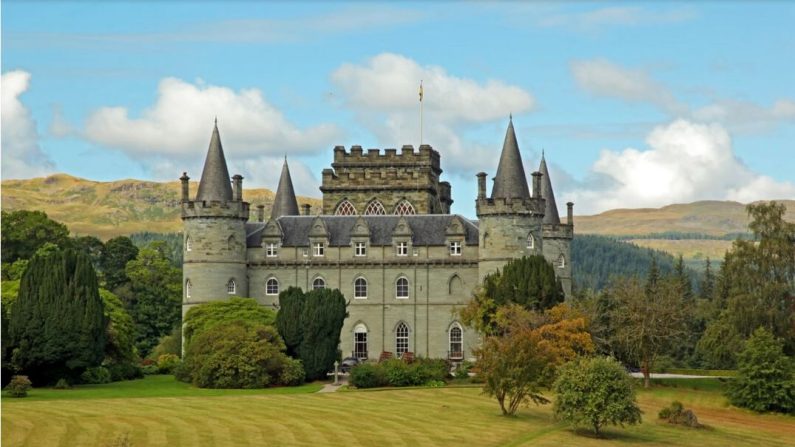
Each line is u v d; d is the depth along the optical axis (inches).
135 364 4264.3
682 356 5433.1
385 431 2706.7
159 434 2529.5
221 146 4781.0
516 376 3068.4
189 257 4682.6
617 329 4104.3
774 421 3491.6
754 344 3720.5
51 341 3560.5
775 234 4128.9
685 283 6235.2
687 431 3105.3
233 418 2807.6
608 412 2881.4
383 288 4746.6
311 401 3230.8
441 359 4062.5
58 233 5703.7
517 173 4626.0
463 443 2618.1
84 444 2363.4
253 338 3747.5
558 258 5137.8
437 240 4741.6
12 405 2974.9
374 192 5246.1
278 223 4847.4
